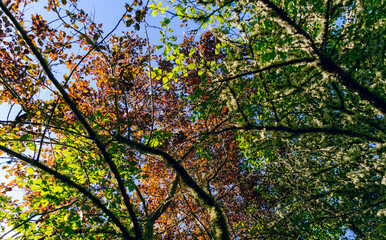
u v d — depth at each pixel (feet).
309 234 22.29
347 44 12.00
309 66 12.92
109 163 12.66
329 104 13.25
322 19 11.04
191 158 30.94
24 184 14.06
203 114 16.48
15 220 15.58
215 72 14.85
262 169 23.68
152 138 17.20
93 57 21.04
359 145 15.14
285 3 11.75
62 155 16.60
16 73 12.12
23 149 13.15
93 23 13.14
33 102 12.58
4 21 12.12
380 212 12.67
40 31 12.58
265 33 12.03
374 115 13.80
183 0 12.55
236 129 15.49
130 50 20.63
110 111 19.04
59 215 14.43
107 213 13.80
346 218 17.65
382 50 11.89
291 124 16.60
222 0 11.01
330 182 18.17
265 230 20.98
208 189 20.79
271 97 14.87
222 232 16.11
